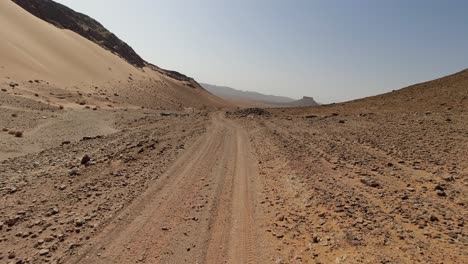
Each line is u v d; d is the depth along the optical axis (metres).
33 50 62.56
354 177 10.21
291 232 6.62
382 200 8.12
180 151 15.28
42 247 5.97
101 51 111.62
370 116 28.30
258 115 39.16
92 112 37.38
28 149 17.38
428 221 6.79
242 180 10.63
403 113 27.31
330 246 5.89
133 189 9.46
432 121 21.36
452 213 7.19
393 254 5.46
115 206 8.09
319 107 47.56
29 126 23.28
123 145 16.33
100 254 5.81
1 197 8.67
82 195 8.88
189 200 8.68
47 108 33.81
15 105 30.45
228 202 8.55
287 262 5.48
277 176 10.91
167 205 8.28
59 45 78.69
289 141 17.64
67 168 11.88
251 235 6.60
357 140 16.97
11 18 70.62
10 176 11.12
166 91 124.50
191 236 6.59
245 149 16.39
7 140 18.41
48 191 9.20
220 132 23.11
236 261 5.61
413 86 44.59
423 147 14.11
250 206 8.24
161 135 20.28
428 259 5.27
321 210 7.61
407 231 6.34
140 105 70.75
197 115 40.88
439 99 30.83
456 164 11.14
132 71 117.94
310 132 21.16
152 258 5.73
